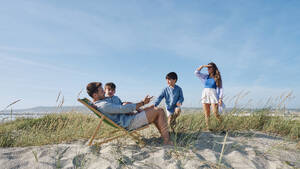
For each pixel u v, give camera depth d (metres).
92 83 3.41
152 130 4.49
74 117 5.54
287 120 5.32
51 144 3.83
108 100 3.48
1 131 4.43
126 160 2.80
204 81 5.06
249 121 5.26
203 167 2.66
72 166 2.64
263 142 3.93
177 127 4.24
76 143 3.89
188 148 3.29
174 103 4.39
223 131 4.61
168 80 4.37
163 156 2.92
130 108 3.25
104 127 4.96
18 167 2.55
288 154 3.33
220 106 4.86
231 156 3.10
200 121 4.85
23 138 4.07
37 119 6.29
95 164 2.70
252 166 2.77
